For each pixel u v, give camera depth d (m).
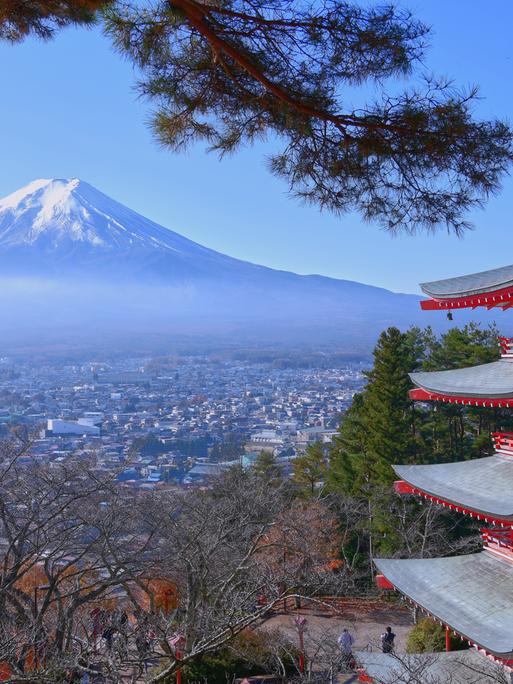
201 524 22.69
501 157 9.02
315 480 48.16
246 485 32.47
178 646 18.53
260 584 18.33
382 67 9.09
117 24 9.73
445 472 16.44
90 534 22.77
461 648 22.16
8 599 18.91
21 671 15.43
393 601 33.19
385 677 15.00
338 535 37.81
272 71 9.49
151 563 21.41
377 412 44.06
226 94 10.15
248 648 21.38
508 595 14.20
